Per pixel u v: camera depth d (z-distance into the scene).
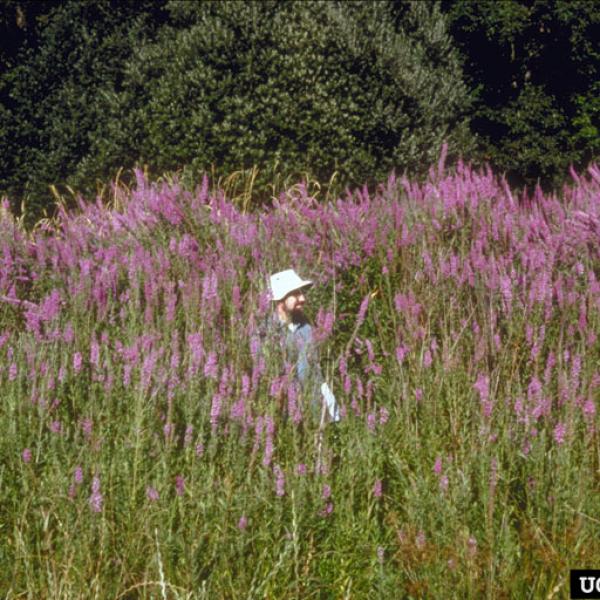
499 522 6.39
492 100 29.36
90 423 6.91
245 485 6.46
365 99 19.11
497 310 9.11
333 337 9.80
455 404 7.14
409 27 25.39
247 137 18.34
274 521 6.32
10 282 10.41
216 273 9.85
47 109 22.05
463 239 10.54
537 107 28.05
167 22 23.64
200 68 19.05
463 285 9.77
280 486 6.34
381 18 22.38
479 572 5.87
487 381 6.93
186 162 18.66
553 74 28.89
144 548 6.19
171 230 11.80
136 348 7.57
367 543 6.37
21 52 22.95
